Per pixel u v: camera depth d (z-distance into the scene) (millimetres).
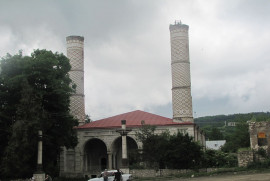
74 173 57094
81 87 61750
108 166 58906
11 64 43125
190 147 45656
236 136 76438
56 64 47469
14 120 42156
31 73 43781
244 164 40469
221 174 39062
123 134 45344
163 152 46031
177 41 58625
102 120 61500
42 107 42562
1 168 39594
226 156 48469
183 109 57281
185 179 37375
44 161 45500
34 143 39969
